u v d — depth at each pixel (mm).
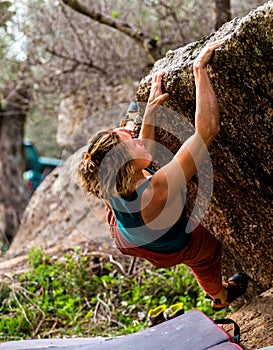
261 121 2713
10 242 11734
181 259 3031
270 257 3436
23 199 12203
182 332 3059
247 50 2445
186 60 2814
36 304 5531
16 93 9227
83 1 7652
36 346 3279
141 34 6312
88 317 5375
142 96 3156
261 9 2318
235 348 2723
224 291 3445
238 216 3363
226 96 2695
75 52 8094
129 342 3096
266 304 3463
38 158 14492
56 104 9695
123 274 6102
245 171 3059
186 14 7094
